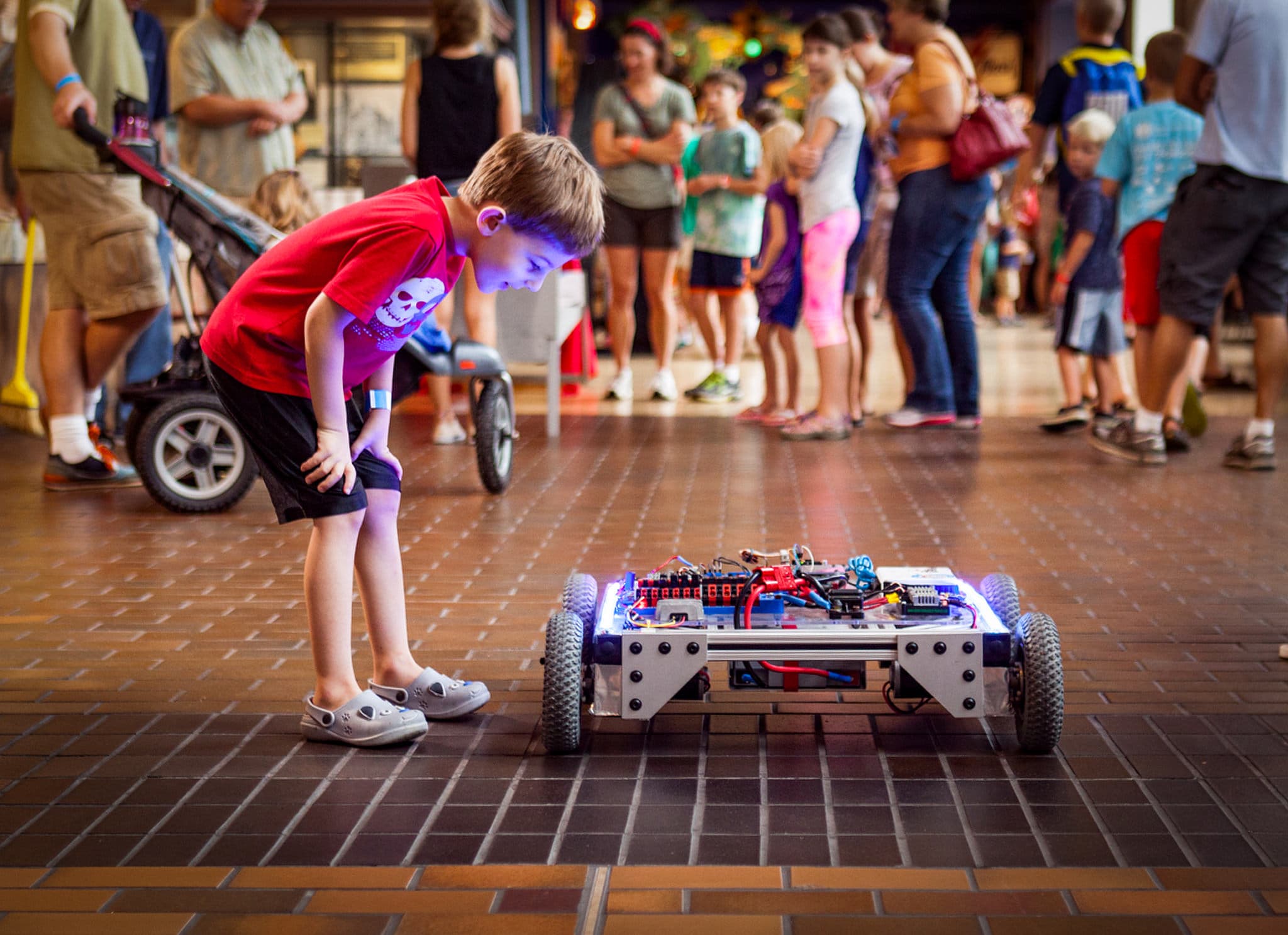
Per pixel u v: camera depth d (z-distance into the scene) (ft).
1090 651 12.49
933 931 7.43
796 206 27.12
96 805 9.25
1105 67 27.73
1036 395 32.58
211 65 23.73
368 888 7.99
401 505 19.42
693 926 7.50
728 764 9.88
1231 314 42.34
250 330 9.86
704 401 31.53
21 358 23.91
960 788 9.40
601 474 21.94
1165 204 24.03
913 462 22.94
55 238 20.26
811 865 8.25
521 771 9.81
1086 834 8.65
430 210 9.55
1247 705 11.05
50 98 19.95
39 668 12.21
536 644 12.89
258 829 8.85
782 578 10.62
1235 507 19.01
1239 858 8.30
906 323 26.55
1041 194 55.16
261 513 19.15
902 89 25.95
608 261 31.19
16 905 7.80
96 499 20.16
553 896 7.87
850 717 10.83
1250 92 20.66
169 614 13.96
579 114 47.80
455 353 19.49
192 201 18.80
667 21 63.72
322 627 10.31
